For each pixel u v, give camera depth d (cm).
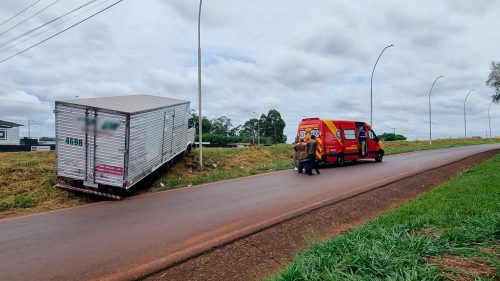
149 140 1457
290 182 1562
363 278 430
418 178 1620
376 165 2258
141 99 1773
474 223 657
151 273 600
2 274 596
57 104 1311
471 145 5378
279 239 784
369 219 981
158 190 1469
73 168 1309
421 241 539
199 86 1998
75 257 671
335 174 1806
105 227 881
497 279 418
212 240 756
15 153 2681
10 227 911
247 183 1577
